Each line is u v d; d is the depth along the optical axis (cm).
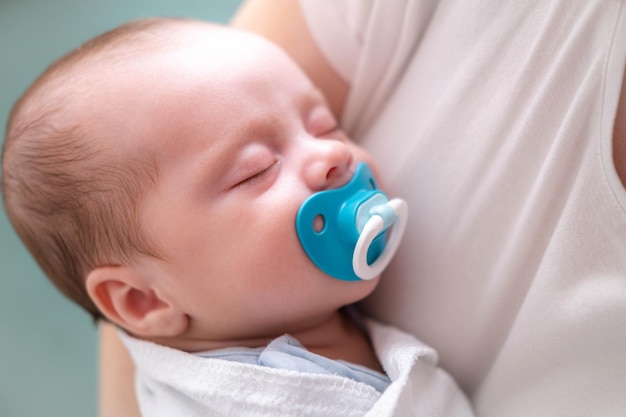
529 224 53
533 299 54
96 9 147
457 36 57
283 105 63
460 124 57
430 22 61
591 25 47
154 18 73
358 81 68
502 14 53
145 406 68
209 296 62
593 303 50
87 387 121
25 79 138
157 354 66
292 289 60
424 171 61
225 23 139
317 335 68
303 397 57
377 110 70
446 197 59
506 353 58
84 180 62
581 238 49
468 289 60
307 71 72
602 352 51
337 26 68
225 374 59
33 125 65
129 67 63
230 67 63
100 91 63
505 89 53
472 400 65
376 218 58
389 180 65
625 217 47
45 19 147
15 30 146
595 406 52
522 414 57
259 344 66
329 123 67
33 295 129
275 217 58
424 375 62
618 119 47
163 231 61
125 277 64
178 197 60
